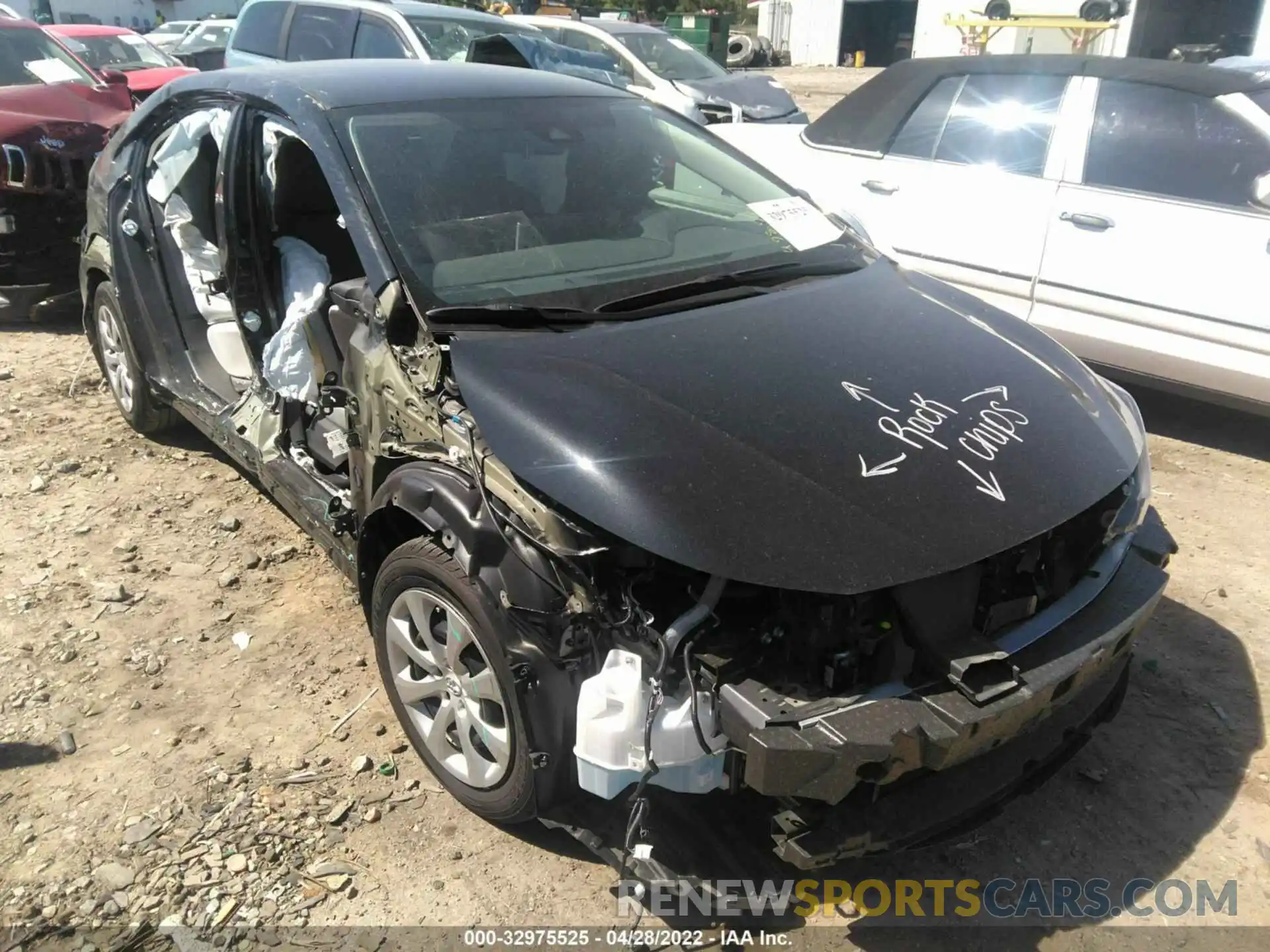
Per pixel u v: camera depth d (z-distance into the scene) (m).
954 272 5.47
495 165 3.12
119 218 4.22
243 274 3.57
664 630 2.16
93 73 7.63
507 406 2.34
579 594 2.19
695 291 2.92
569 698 2.24
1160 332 4.82
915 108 5.68
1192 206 4.69
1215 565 3.93
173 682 3.13
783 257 3.23
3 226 5.95
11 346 6.12
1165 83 4.86
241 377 3.91
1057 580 2.38
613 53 10.52
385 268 2.70
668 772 2.10
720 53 20.77
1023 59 5.34
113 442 4.77
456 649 2.45
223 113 3.60
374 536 2.71
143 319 4.27
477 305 2.65
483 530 2.29
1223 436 5.16
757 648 2.11
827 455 2.28
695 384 2.44
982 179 5.33
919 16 25.83
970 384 2.62
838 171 5.96
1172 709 3.11
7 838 2.55
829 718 2.01
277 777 2.75
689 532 2.08
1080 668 2.21
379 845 2.54
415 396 2.57
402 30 8.05
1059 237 5.06
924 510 2.19
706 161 3.62
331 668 3.20
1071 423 2.59
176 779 2.74
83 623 3.40
